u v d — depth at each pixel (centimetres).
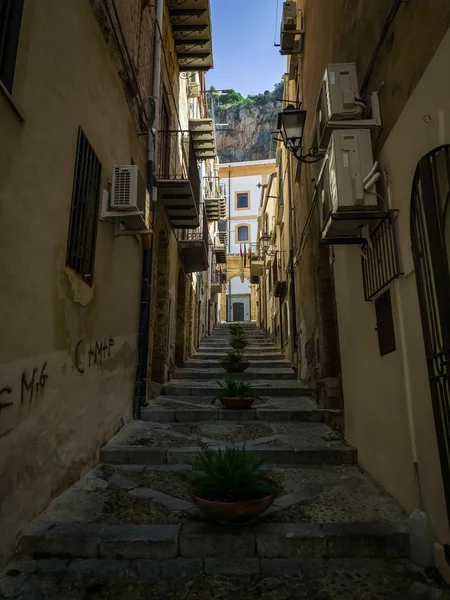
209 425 567
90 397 414
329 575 257
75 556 273
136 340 605
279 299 1372
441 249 230
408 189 293
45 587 242
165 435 512
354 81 367
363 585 246
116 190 440
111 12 459
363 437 426
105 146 445
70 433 363
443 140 242
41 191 296
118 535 279
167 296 816
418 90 273
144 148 638
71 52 350
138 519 306
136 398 592
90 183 402
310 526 293
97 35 416
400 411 321
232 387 639
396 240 316
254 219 3828
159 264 806
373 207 332
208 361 1109
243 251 3759
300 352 868
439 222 235
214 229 2555
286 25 786
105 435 465
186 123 1182
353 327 456
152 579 253
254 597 234
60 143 329
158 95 679
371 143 365
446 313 225
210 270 2188
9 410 258
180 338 1039
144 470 416
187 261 1116
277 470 427
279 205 1409
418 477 289
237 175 3938
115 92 479
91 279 408
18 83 262
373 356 388
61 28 329
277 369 998
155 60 683
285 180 1231
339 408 568
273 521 304
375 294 368
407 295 303
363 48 390
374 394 388
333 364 613
